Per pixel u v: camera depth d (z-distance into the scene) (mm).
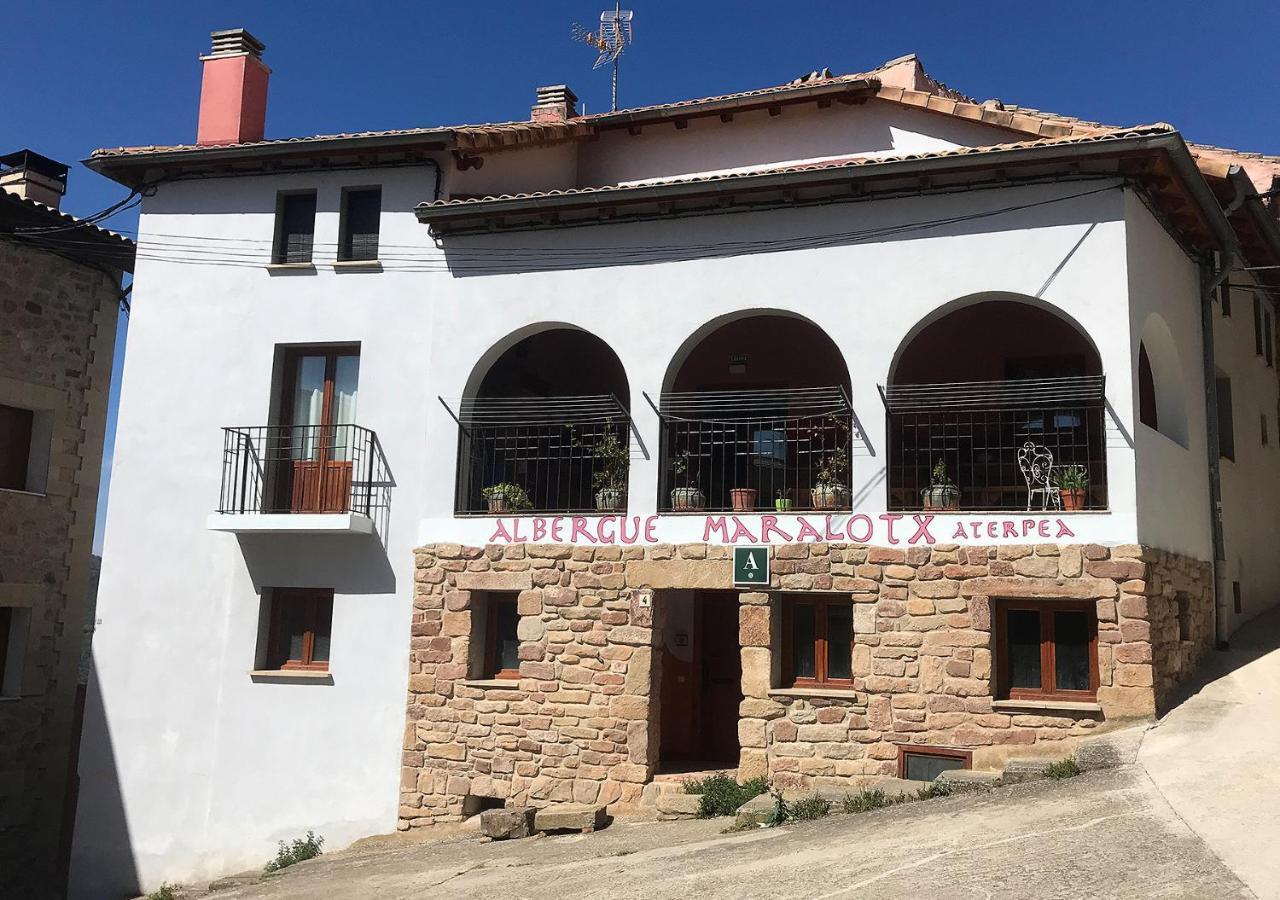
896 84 14125
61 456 16203
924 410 11109
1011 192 10516
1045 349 12922
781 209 11312
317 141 12836
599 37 18141
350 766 12000
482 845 10531
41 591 15789
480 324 12289
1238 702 9836
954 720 10047
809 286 11117
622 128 14641
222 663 12594
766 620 10773
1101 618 9703
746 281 11336
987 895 6133
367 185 13086
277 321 13086
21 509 15555
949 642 10156
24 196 17500
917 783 9578
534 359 15453
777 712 10648
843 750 10367
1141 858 6406
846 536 10617
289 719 12289
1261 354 15406
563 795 11195
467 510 12172
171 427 13203
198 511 12969
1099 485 10625
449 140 12445
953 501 10633
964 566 10195
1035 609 10219
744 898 6836
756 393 11445
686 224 11656
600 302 11852
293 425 12625
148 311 13500
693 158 14422
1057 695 10031
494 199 11945
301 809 12078
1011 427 12492
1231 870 6043
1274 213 14297
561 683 11359
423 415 12391
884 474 10617
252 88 14344
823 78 14086
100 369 16938
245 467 12492
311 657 12641
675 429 11789
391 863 10305
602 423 11891
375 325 12742
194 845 12336
